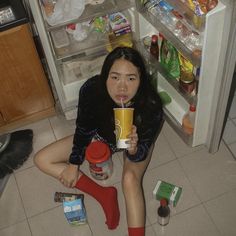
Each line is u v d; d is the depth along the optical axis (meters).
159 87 2.09
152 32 1.97
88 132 1.78
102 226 1.74
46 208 1.82
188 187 1.84
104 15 1.81
